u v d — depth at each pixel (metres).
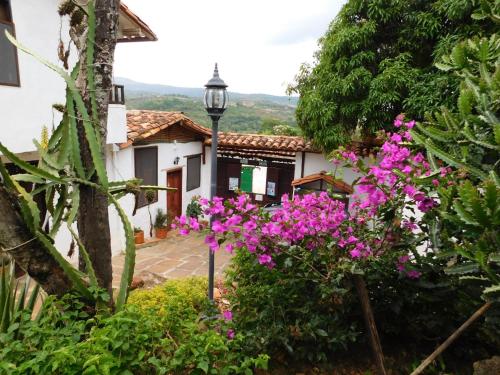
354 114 5.30
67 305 1.47
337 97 5.34
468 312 1.89
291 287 2.13
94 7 1.62
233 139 8.36
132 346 1.22
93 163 1.64
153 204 7.73
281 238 1.90
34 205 1.46
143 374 1.27
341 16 5.47
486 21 4.14
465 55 2.10
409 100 4.57
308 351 1.99
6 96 4.17
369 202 1.94
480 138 1.79
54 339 1.24
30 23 4.38
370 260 1.92
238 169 8.86
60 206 1.68
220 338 1.36
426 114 2.34
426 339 2.15
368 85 5.01
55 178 1.54
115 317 1.23
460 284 1.86
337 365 2.11
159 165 7.84
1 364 1.08
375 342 1.87
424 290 2.04
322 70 5.59
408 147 2.19
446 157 1.73
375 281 2.11
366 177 1.89
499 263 1.43
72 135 1.58
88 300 1.61
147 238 7.57
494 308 1.51
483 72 1.94
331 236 1.95
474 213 1.35
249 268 2.40
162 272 5.64
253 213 1.91
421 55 5.07
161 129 7.33
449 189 1.58
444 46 4.38
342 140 5.40
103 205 1.73
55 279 1.61
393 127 5.00
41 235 1.49
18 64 4.27
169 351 1.34
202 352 1.26
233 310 2.27
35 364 1.07
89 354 1.14
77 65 1.71
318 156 7.49
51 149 1.72
